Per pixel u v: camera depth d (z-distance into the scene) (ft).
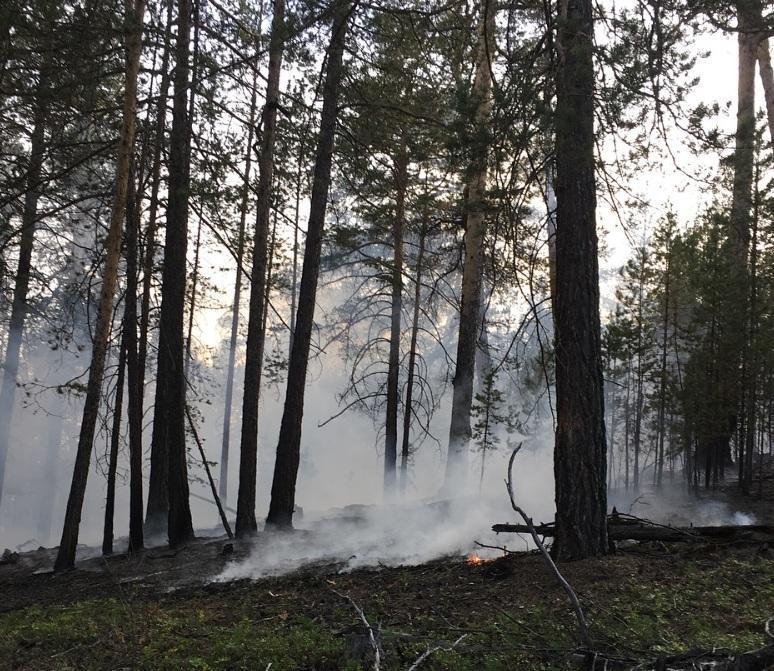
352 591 24.62
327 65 43.73
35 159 45.55
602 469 24.64
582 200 25.50
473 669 15.44
